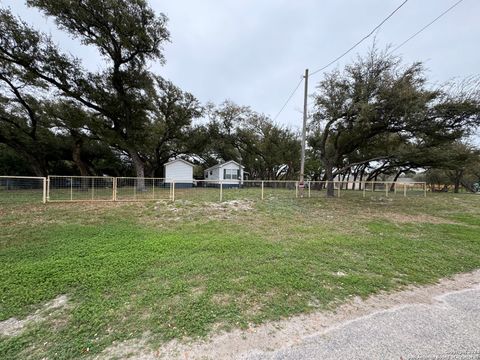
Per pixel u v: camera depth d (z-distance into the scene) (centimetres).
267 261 425
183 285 328
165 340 224
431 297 321
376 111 1107
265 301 295
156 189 1323
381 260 449
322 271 389
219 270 381
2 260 407
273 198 1287
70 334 232
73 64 1347
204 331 237
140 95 1658
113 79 1496
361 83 1154
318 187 1673
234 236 577
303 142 1333
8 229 591
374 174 3155
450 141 1205
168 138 2475
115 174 2931
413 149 1427
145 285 327
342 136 1507
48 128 1872
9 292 303
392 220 848
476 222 859
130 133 1631
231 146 3038
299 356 206
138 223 699
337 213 952
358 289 334
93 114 1611
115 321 250
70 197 1062
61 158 2203
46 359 201
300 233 629
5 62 1305
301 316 268
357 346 219
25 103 1588
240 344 221
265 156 3094
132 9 1334
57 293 305
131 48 1401
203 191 1688
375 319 265
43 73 1327
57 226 630
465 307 296
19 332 236
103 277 346
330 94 1285
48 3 1162
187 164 2619
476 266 439
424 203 1376
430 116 1057
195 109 2384
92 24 1294
